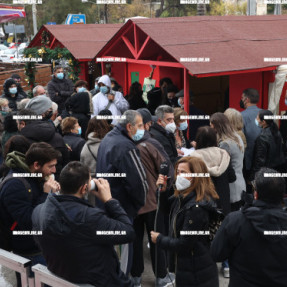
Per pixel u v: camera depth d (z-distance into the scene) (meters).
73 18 21.55
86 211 2.38
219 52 6.12
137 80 8.63
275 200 2.36
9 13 23.66
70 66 11.11
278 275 2.38
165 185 3.39
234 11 41.06
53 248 2.41
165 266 4.04
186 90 6.10
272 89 6.49
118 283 2.57
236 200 4.32
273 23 7.41
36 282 2.60
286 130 6.59
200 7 20.50
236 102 7.09
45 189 3.04
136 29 7.05
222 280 4.27
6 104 6.84
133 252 4.07
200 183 2.92
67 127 4.91
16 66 19.77
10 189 2.97
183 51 6.02
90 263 2.40
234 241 2.45
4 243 3.13
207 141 3.88
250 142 5.35
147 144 3.99
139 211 3.90
